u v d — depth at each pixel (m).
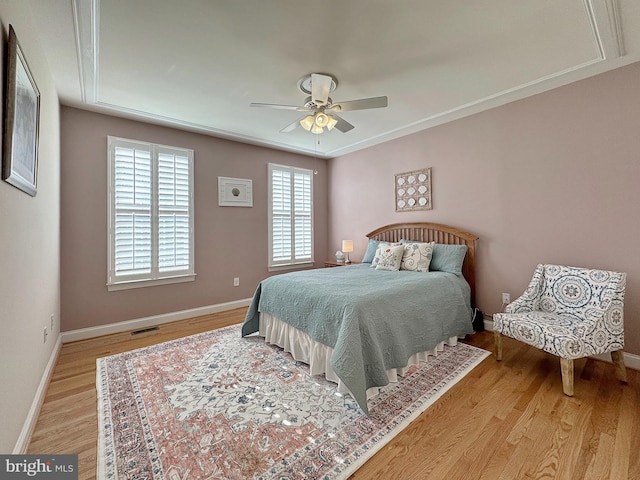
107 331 3.28
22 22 1.57
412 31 1.99
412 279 2.84
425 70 2.48
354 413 1.85
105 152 3.28
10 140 1.30
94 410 1.89
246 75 2.53
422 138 3.99
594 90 2.59
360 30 1.98
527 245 3.04
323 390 2.12
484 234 3.38
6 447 1.32
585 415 1.81
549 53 2.26
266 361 2.58
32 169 1.74
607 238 2.54
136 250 3.46
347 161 5.16
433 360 2.57
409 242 3.87
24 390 1.61
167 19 1.84
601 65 2.43
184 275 3.82
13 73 1.32
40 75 1.98
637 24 1.95
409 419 1.79
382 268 3.57
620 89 2.45
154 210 3.58
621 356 2.21
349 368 1.84
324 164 5.54
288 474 1.39
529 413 1.84
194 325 3.57
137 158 3.47
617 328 2.20
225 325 3.57
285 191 4.96
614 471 1.40
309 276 3.08
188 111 3.26
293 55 2.25
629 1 1.76
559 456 1.49
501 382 2.21
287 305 2.65
